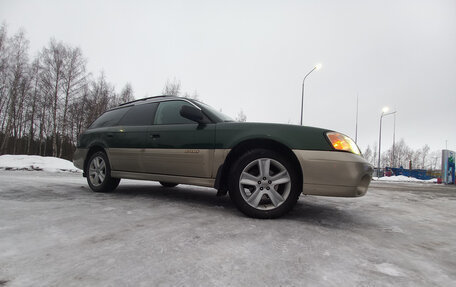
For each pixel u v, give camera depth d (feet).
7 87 77.82
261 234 6.09
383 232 7.16
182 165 9.63
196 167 9.31
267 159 8.09
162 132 10.36
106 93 102.01
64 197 10.71
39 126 91.76
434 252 5.59
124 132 11.73
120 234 5.69
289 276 3.92
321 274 4.04
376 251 5.33
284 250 5.07
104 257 4.37
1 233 5.55
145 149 10.72
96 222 6.66
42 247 4.78
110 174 12.09
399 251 5.46
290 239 5.82
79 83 78.28
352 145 8.10
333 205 12.04
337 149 7.71
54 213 7.56
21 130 97.86
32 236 5.40
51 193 11.68
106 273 3.77
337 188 7.50
